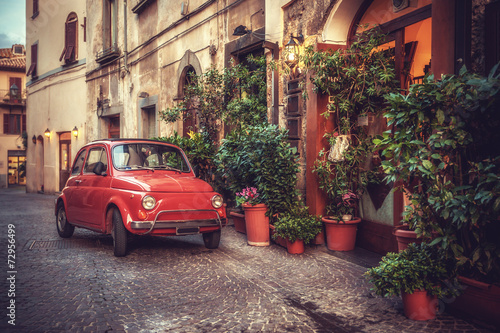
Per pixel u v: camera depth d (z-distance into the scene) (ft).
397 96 12.66
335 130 23.17
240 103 31.22
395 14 20.49
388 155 13.11
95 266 19.30
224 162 27.40
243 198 23.63
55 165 75.61
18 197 69.31
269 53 28.37
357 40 22.44
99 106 61.87
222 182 31.99
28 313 13.38
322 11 23.15
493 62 13.73
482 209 11.64
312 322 12.96
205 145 32.19
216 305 14.35
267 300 14.88
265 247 23.26
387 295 12.66
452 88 11.88
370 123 21.91
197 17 39.55
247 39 32.01
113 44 58.59
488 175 11.16
